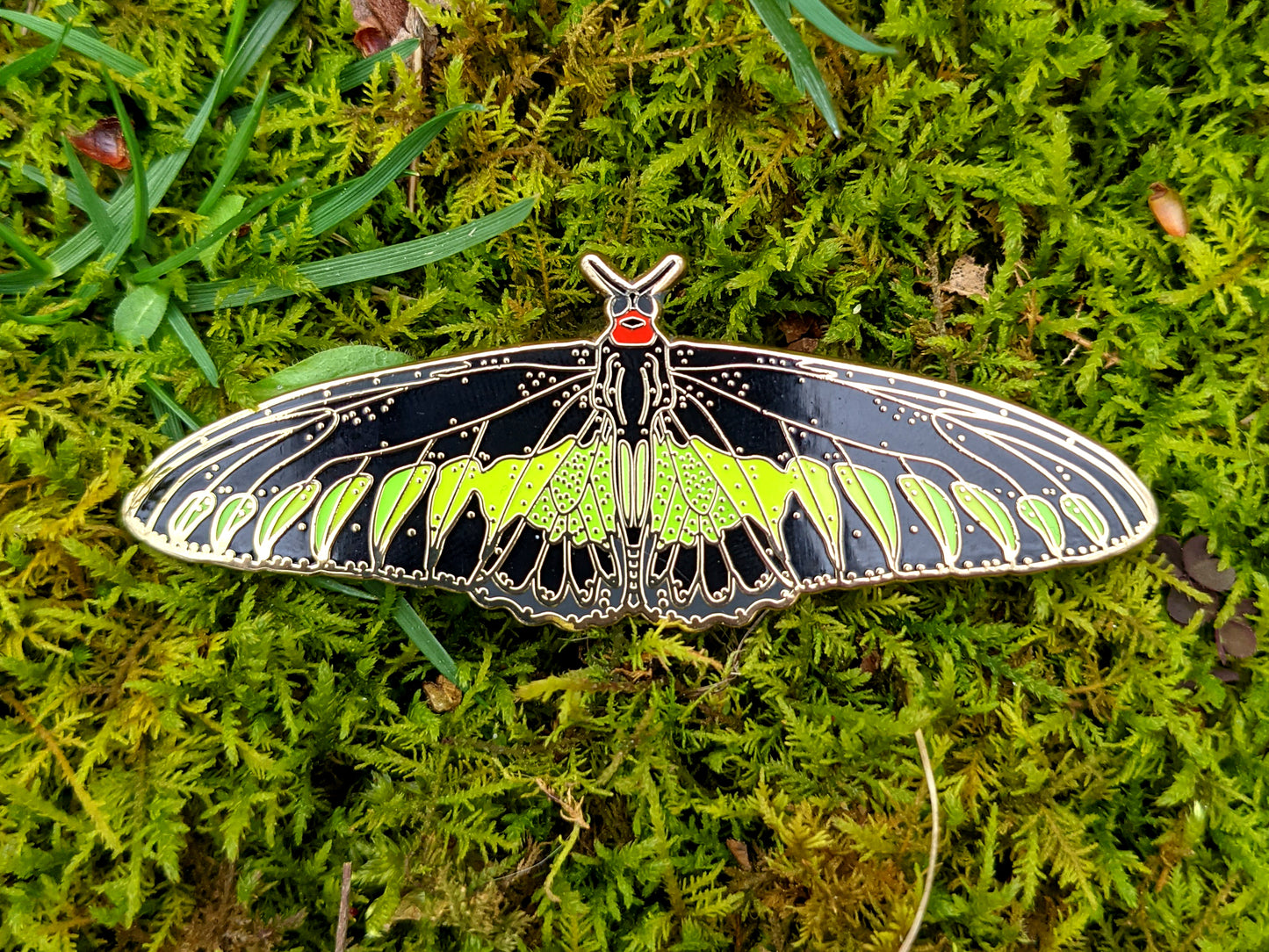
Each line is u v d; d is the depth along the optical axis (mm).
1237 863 77
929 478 69
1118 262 79
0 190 77
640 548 70
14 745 72
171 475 68
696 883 77
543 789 76
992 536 69
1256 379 79
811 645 79
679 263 70
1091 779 78
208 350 78
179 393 76
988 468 69
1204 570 78
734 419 70
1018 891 77
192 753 74
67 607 74
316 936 76
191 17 79
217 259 79
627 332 70
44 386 76
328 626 77
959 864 77
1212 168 78
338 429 69
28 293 74
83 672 74
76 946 73
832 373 70
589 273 70
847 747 77
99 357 75
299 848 78
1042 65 77
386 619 78
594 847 78
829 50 78
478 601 70
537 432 70
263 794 73
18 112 77
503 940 74
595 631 79
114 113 79
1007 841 78
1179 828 78
